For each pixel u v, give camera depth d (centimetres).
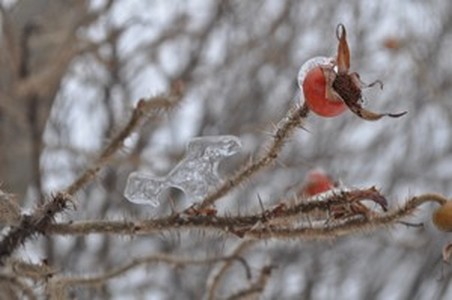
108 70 1717
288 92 2181
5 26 1441
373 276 2520
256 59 2205
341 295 2506
